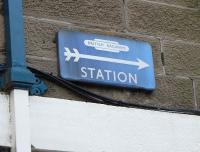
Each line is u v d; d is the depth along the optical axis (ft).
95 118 12.79
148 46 14.10
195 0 15.10
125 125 13.00
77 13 13.71
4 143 11.82
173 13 14.73
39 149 12.12
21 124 11.96
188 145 13.43
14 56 12.50
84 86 13.24
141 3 14.47
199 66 14.53
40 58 13.05
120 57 13.69
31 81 12.34
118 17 14.07
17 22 12.82
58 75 13.06
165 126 13.37
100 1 14.03
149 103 13.69
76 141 12.48
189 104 14.07
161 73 14.07
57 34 13.32
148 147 13.04
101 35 13.71
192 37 14.71
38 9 13.38
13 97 12.10
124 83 13.50
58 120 12.45
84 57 13.35
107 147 12.69
